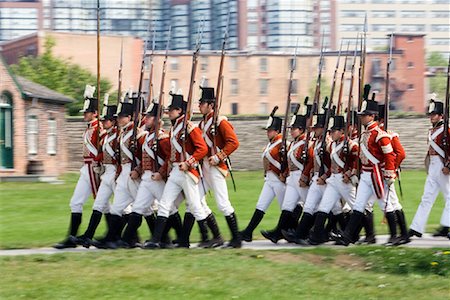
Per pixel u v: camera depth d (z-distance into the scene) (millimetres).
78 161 108812
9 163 95938
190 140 33656
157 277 27703
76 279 27531
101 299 25469
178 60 178750
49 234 40906
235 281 27391
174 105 33875
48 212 51531
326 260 30953
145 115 35219
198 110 35438
